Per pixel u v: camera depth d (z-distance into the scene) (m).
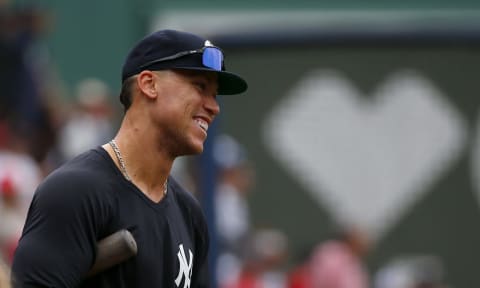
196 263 13.55
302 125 30.78
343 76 30.56
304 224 31.00
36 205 11.98
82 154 12.48
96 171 12.23
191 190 28.52
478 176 30.58
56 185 11.98
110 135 40.56
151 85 12.54
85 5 46.25
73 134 39.62
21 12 39.47
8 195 29.19
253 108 30.67
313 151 30.78
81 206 11.91
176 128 12.52
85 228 11.90
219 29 25.92
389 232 30.97
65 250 11.78
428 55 30.64
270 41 25.23
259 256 30.56
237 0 44.78
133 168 12.52
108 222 12.10
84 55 46.75
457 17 42.91
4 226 28.58
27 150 35.78
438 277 30.70
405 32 25.80
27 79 39.03
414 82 30.64
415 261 30.88
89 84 43.75
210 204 24.47
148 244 12.30
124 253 11.91
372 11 43.38
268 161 30.84
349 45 25.59
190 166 29.06
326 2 43.81
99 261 11.92
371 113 30.77
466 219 30.84
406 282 30.67
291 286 30.88
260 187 30.88
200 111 12.66
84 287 12.14
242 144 30.67
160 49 12.52
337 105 30.70
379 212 30.97
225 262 29.94
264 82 30.61
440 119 30.67
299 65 30.61
